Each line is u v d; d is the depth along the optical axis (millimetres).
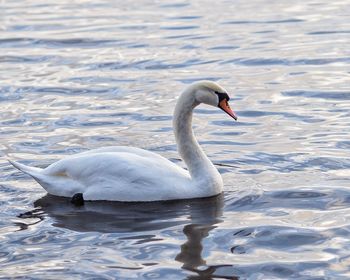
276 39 25781
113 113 18828
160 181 13445
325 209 12844
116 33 27328
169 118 18391
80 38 26750
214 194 13609
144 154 13906
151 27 28156
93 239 11977
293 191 13664
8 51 25312
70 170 13758
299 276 10602
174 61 23453
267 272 10734
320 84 20750
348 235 11773
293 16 29359
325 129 17188
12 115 18812
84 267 11000
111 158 13602
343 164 14938
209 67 22781
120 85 21203
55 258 11328
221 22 28656
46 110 19172
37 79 21953
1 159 15805
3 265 11148
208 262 11055
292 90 20344
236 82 21250
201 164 13727
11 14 31344
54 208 13266
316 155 15461
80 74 22359
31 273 10859
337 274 10617
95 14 30984
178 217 12758
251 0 33000
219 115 18703
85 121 18266
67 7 32781
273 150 15938
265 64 22953
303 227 12125
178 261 11109
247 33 26781
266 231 12023
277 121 17984
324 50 24156
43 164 15484
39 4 33656
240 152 15914
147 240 11875
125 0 34125
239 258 11156
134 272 10820
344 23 27812
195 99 13742
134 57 24016
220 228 12227
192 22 28797
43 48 25609
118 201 13477
